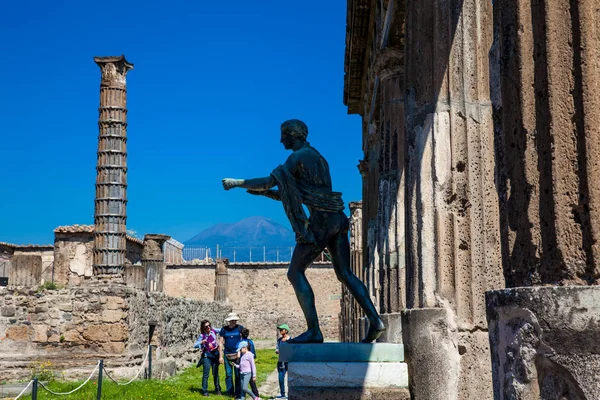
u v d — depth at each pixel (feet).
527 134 10.03
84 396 47.70
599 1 9.62
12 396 48.08
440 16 20.70
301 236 20.81
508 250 10.41
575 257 9.30
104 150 75.46
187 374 74.69
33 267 62.75
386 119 30.09
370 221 42.98
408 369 19.65
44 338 61.41
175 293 159.33
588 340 8.63
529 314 9.16
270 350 129.08
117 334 61.72
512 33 10.40
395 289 28.76
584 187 9.30
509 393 9.50
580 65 9.50
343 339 76.38
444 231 19.60
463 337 18.98
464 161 19.94
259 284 159.63
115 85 76.23
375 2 45.29
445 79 20.36
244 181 20.95
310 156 21.31
